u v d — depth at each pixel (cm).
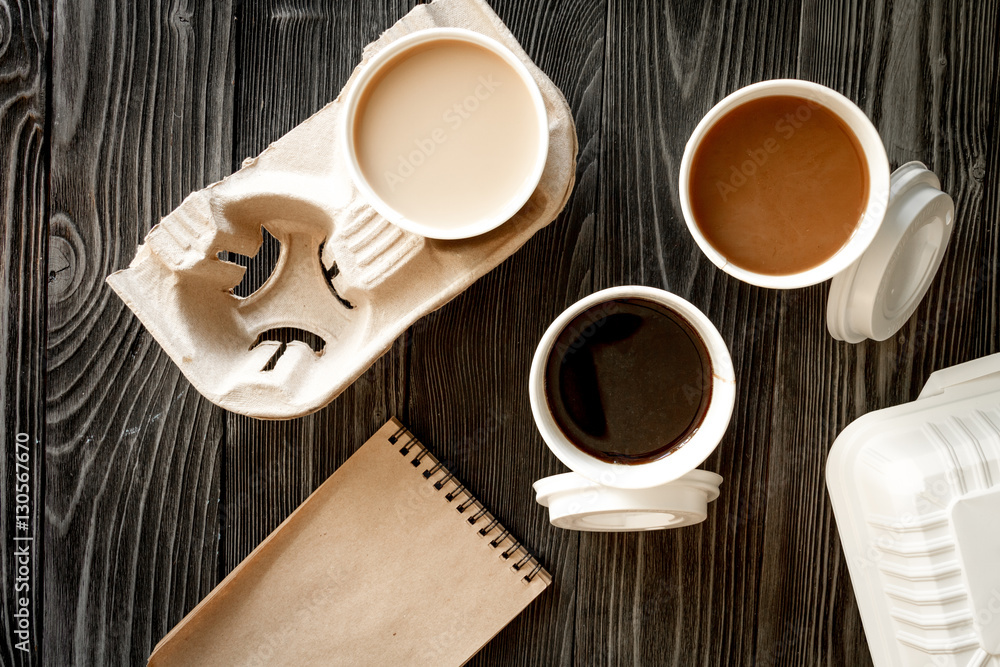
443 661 65
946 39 65
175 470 67
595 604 67
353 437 67
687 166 58
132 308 60
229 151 67
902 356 66
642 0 66
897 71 65
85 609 67
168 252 60
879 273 60
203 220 60
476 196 57
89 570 67
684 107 66
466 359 67
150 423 67
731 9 65
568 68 66
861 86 66
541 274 67
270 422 67
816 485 66
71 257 67
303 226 64
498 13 66
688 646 67
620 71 66
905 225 59
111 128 67
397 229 60
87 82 67
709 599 67
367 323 62
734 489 67
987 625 59
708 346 58
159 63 67
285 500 67
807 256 59
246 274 66
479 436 67
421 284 61
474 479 67
